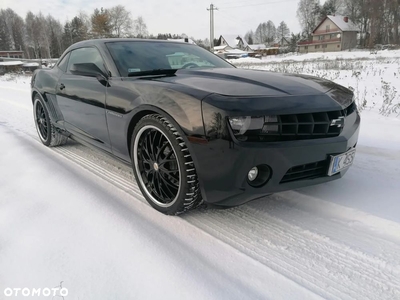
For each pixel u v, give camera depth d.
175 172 2.01
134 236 1.85
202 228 1.98
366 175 2.69
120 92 2.33
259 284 1.50
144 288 1.45
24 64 30.59
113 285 1.46
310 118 1.86
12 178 2.70
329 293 1.45
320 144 1.86
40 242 1.77
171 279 1.51
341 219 2.06
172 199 2.07
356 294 1.45
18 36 75.94
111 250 1.72
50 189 2.47
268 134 1.76
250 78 2.23
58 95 3.27
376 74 10.48
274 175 1.79
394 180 2.56
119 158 2.60
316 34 68.06
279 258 1.69
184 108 1.83
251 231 1.95
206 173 1.80
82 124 2.94
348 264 1.64
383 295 1.44
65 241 1.79
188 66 2.90
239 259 1.68
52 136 3.66
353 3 68.06
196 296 1.41
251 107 1.73
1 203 2.23
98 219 2.03
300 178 1.92
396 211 2.07
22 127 4.90
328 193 2.38
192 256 1.69
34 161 3.16
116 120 2.38
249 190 1.77
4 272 1.54
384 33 56.91
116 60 2.61
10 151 3.52
